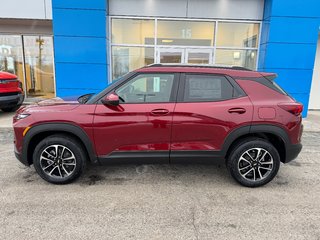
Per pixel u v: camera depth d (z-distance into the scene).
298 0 8.36
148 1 9.06
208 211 3.24
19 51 10.59
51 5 9.09
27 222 2.96
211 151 3.76
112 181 3.99
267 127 3.69
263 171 3.87
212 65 3.95
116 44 9.39
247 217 3.12
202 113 3.65
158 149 3.74
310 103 10.95
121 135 3.68
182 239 2.72
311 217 3.14
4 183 3.88
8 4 9.05
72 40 8.58
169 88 3.74
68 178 3.80
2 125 7.15
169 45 9.46
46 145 3.72
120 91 3.72
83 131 3.65
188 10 9.15
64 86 8.82
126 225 2.94
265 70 8.79
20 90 8.53
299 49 8.66
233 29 9.39
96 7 8.45
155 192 3.68
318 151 5.62
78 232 2.80
